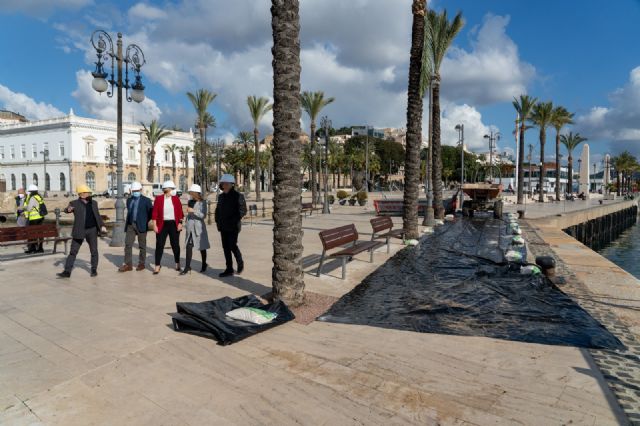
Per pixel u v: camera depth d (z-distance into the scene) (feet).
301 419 10.22
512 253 31.99
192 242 26.66
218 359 13.64
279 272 19.33
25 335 15.76
